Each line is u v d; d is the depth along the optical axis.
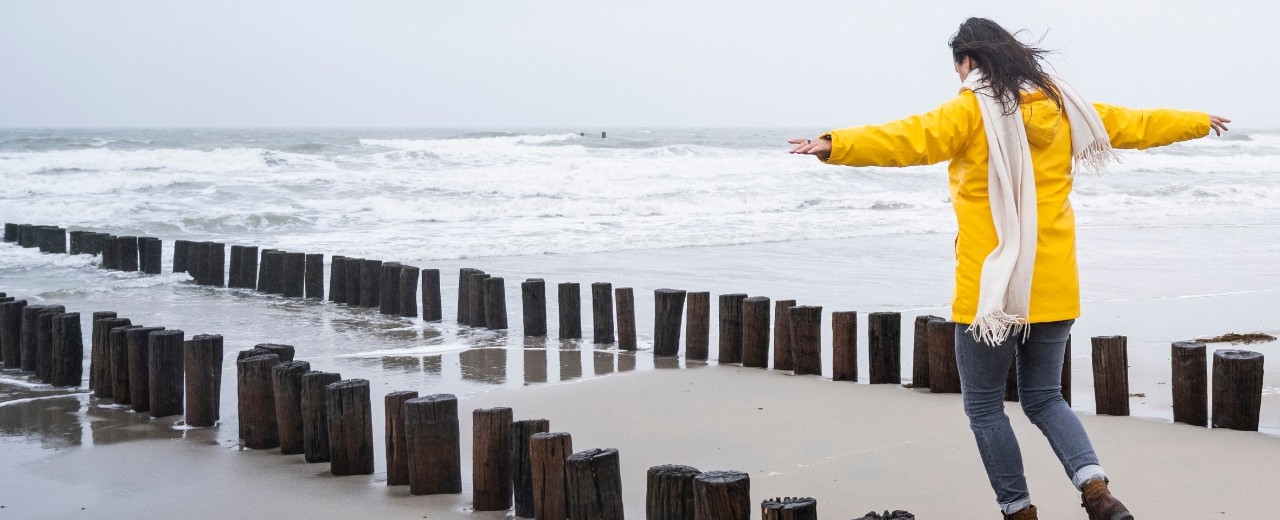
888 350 6.48
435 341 8.59
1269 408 5.75
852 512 4.06
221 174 24.81
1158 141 3.27
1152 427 5.18
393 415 4.75
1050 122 3.03
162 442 5.65
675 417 5.80
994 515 3.95
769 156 34.47
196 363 5.95
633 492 4.43
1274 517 3.78
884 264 13.16
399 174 25.55
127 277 12.73
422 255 14.01
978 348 3.17
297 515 4.36
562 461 3.96
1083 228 17.62
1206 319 9.05
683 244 15.33
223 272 12.24
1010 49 3.05
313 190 21.88
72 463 5.23
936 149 2.93
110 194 21.28
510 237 16.02
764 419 5.68
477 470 4.36
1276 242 15.46
